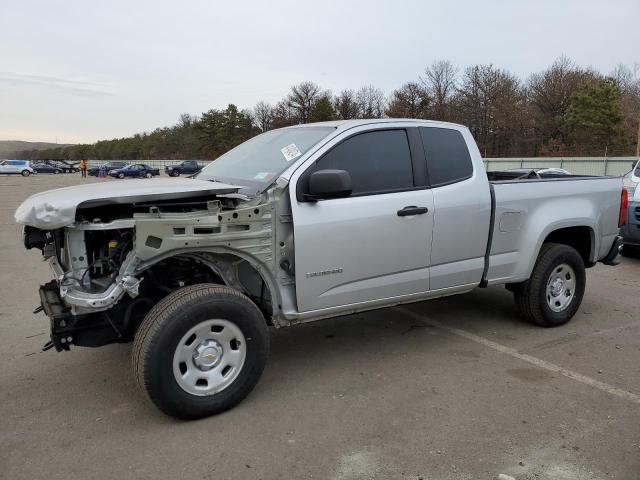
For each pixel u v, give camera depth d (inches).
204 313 129.3
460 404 143.0
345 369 167.0
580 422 133.6
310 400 145.6
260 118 3380.9
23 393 150.7
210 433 128.5
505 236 187.5
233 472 113.1
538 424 132.5
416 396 147.9
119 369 167.0
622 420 134.8
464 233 176.2
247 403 143.9
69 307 133.3
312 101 2915.8
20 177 2058.3
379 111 2935.5
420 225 165.0
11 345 188.4
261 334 139.8
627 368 168.4
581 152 1962.4
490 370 166.1
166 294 149.6
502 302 243.1
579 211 205.2
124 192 128.2
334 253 150.1
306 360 174.6
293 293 149.6
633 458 118.1
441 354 179.5
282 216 144.2
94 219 126.0
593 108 1962.4
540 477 111.4
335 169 152.3
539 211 195.6
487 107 2326.5
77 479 111.0
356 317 221.3
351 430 129.8
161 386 125.7
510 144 2324.1
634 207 325.4
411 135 168.9
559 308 207.0
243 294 139.5
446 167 174.7
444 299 248.2
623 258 356.2
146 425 132.6
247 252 139.9
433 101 2472.9
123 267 127.8
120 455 119.5
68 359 175.3
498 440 125.2
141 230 125.8
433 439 125.6
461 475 112.0
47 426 132.5
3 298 251.3
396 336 197.8
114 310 140.2
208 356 132.3
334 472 113.2
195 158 3558.1
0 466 115.6
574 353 180.9
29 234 143.2
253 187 151.0
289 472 113.2
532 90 2369.6
